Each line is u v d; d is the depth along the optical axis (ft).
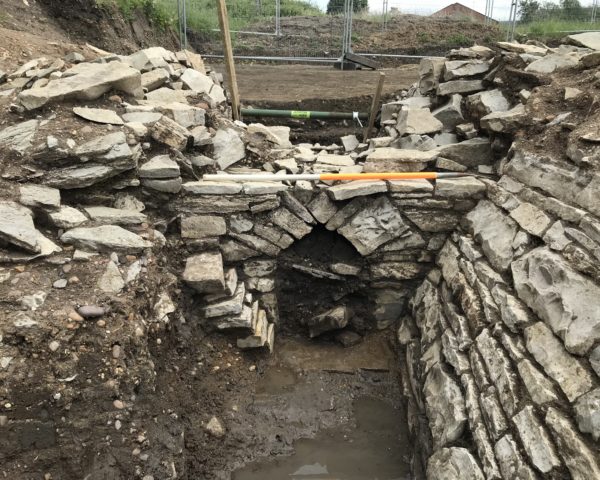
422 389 11.30
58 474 7.92
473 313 10.28
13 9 19.84
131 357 9.07
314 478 10.43
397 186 12.90
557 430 6.84
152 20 27.12
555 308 8.18
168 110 13.42
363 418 11.98
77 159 11.10
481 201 12.80
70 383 8.26
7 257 9.37
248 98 21.39
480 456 8.22
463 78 15.88
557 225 9.22
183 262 12.59
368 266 13.92
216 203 12.53
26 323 8.31
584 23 34.99
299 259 13.88
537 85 13.57
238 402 12.03
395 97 21.63
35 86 13.21
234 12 39.29
